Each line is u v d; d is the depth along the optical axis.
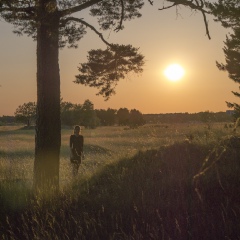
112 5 11.78
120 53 11.92
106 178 9.99
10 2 10.14
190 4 10.45
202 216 6.73
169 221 6.80
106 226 7.11
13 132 72.81
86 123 101.44
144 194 8.09
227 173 8.07
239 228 6.16
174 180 8.34
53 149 11.21
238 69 17.69
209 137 11.37
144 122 95.12
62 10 11.05
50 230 7.24
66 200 8.52
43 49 11.17
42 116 11.20
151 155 10.54
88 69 12.12
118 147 29.02
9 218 8.11
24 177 12.34
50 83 11.21
